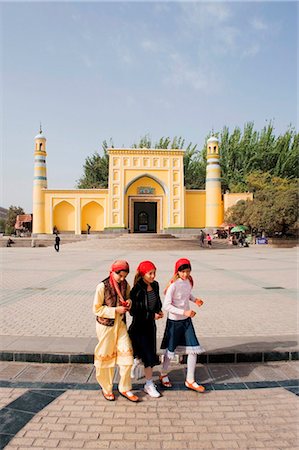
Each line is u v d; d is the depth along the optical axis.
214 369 3.71
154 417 2.78
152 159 32.22
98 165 42.66
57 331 4.70
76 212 32.31
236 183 36.66
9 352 3.87
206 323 5.09
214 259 15.70
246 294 7.25
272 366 3.78
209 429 2.62
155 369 3.76
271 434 2.57
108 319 3.07
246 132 39.31
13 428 2.62
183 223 32.09
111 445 2.43
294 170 36.94
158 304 3.29
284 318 5.38
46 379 3.46
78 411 2.87
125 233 31.05
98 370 3.03
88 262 14.26
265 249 23.91
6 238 29.78
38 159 32.22
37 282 8.82
